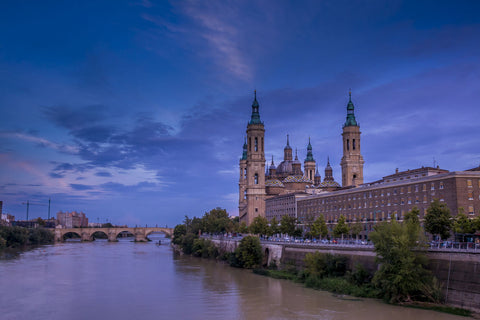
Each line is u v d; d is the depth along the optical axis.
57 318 81.44
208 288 109.56
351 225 163.00
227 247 178.75
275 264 137.50
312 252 118.56
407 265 80.12
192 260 184.88
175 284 116.44
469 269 73.69
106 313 84.94
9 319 80.56
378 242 85.25
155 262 175.38
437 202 104.44
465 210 115.12
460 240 103.06
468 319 70.19
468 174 116.62
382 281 83.50
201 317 81.19
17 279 124.75
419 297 81.88
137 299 97.19
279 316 79.62
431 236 121.12
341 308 82.31
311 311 81.69
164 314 83.81
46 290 107.69
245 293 101.31
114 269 150.12
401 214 137.50
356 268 97.12
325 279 102.62
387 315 75.50
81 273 138.75
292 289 103.56
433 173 150.88
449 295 76.62
